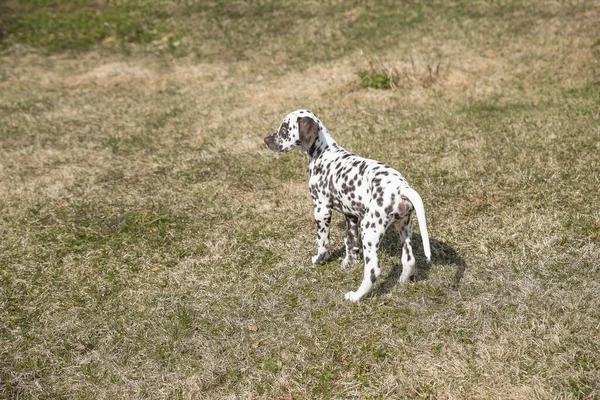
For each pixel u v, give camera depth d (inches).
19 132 398.9
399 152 321.1
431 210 265.6
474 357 183.3
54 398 181.8
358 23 542.0
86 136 387.2
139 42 567.5
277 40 535.8
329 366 185.5
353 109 388.5
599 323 191.2
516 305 203.9
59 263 252.7
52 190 314.5
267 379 182.5
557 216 251.1
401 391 173.6
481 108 370.0
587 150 301.3
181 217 281.9
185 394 179.6
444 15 533.3
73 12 631.2
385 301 210.2
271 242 255.1
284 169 319.0
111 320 215.0
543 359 179.2
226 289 226.8
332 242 250.8
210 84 469.7
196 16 594.2
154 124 398.3
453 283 217.5
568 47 440.8
